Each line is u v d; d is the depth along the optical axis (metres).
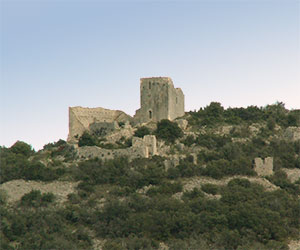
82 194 134.75
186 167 143.75
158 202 126.94
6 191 134.38
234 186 134.38
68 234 117.62
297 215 125.06
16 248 111.12
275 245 111.50
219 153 154.00
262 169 146.62
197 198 128.50
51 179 142.38
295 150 159.38
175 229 118.31
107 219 123.81
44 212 125.00
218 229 117.44
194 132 171.88
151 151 155.00
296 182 142.25
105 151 154.25
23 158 156.62
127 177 141.00
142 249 112.12
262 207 125.00
